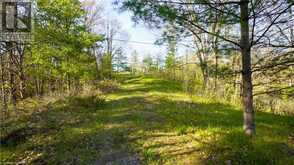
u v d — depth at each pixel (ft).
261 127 30.76
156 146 26.63
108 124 37.01
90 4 108.37
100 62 137.49
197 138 27.09
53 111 45.62
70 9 68.44
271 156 21.08
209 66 26.96
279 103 50.55
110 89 94.17
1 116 39.63
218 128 29.43
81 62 73.05
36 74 72.69
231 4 23.07
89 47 75.41
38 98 62.69
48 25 67.36
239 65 35.99
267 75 28.86
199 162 21.81
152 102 57.41
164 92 80.69
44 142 30.12
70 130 34.30
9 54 67.87
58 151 27.53
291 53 25.66
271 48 26.91
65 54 68.85
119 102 59.72
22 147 28.86
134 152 26.00
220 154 22.21
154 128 32.99
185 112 42.24
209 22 23.67
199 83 85.66
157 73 156.87
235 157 21.45
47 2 66.49
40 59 66.85
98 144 29.01
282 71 29.96
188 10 23.17
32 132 33.19
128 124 36.27
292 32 25.41
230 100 58.85
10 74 65.46
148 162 23.26
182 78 114.52
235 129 27.78
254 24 23.44
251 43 23.77
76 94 62.80
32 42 64.18
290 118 38.75
